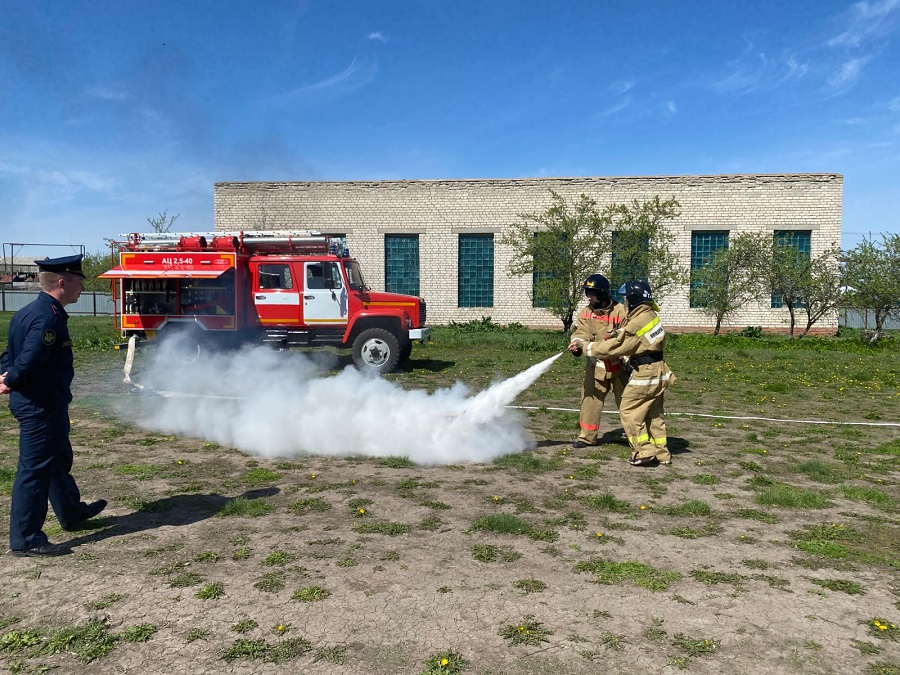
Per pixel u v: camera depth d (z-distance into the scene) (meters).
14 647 2.96
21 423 3.94
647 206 21.78
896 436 7.76
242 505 4.85
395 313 13.21
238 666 2.82
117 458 6.33
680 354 17.33
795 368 14.61
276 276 13.20
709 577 3.73
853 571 3.86
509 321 26.38
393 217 26.55
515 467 6.16
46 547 3.98
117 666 2.82
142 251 13.07
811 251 25.03
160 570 3.78
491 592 3.54
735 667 2.84
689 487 5.58
